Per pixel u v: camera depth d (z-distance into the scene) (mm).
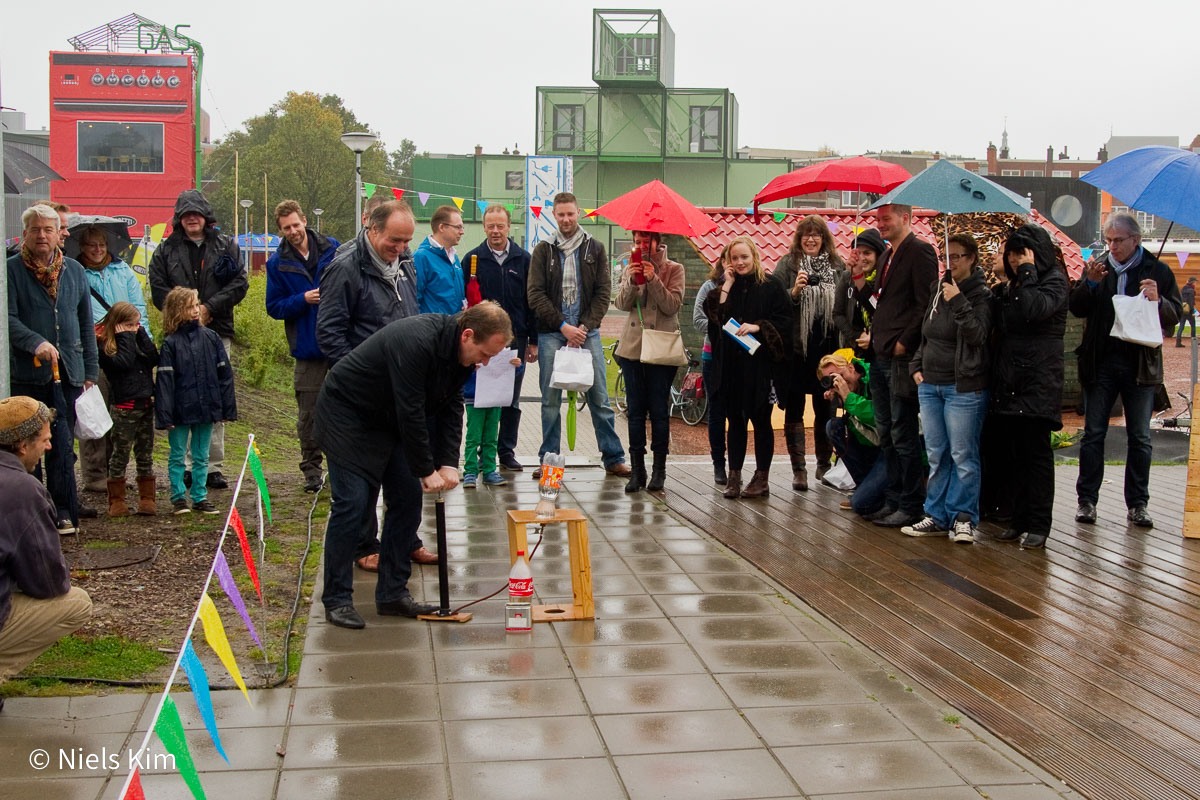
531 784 3854
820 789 3852
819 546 7168
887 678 4902
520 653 5156
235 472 9719
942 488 7453
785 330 8375
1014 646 5340
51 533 4355
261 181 67125
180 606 5723
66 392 7008
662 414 8773
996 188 6859
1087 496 7973
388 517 5680
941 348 7156
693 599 6035
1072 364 16141
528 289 8867
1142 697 4738
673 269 8750
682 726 4355
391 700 4574
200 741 4160
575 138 43062
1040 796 3828
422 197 16125
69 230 8648
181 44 34719
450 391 5371
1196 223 6645
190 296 7574
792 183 9398
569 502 8430
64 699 4488
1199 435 7492
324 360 8352
